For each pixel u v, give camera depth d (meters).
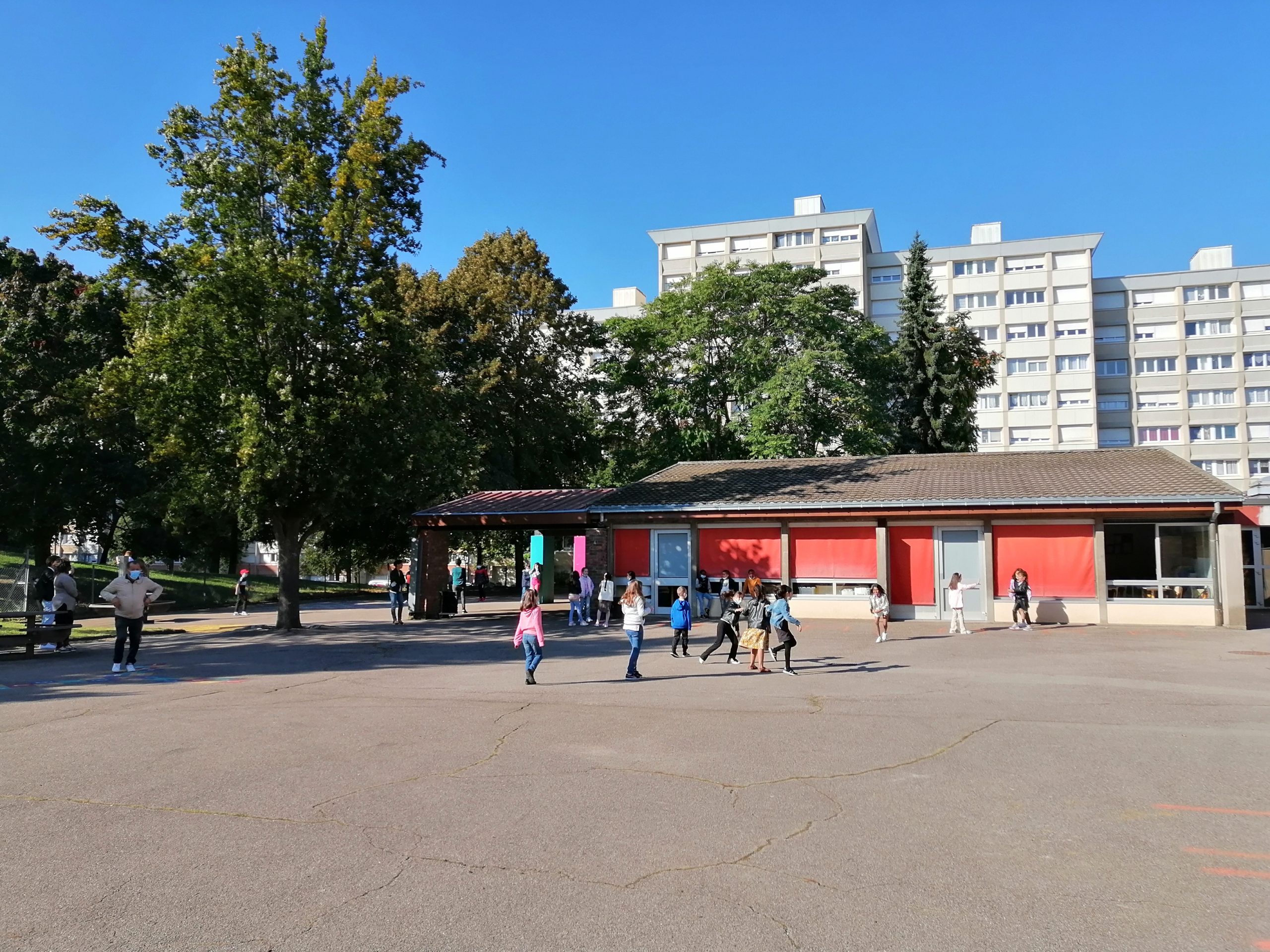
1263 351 75.00
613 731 9.66
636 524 26.05
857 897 5.07
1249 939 4.56
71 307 33.50
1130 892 5.18
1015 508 22.59
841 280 79.06
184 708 11.28
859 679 13.95
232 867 5.54
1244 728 9.85
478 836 6.12
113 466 37.06
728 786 7.39
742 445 40.53
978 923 4.73
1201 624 21.88
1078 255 76.31
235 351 22.44
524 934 4.58
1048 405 75.50
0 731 9.75
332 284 23.23
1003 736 9.42
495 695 12.31
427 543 27.30
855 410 39.12
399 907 4.92
